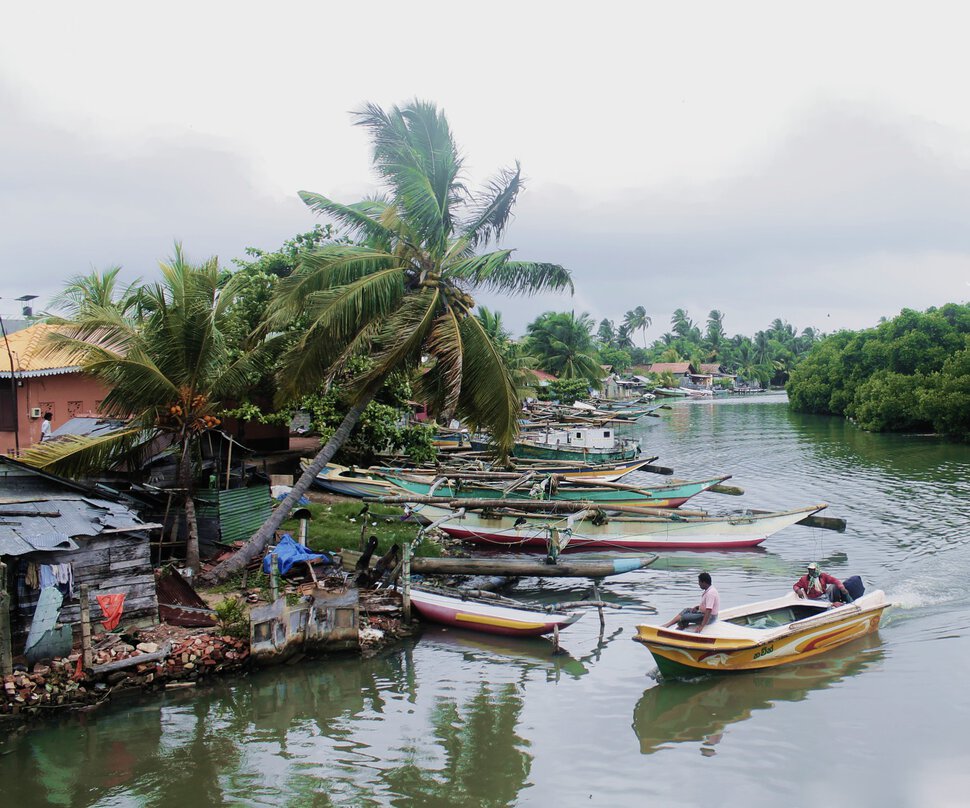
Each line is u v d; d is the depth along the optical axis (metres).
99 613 15.02
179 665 14.77
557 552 21.09
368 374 19.20
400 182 18.70
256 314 28.22
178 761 12.04
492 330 64.31
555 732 13.00
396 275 18.86
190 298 17.92
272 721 13.41
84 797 11.02
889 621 17.88
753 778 11.37
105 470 19.16
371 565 20.80
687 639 14.67
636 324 159.25
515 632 17.48
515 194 19.83
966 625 17.33
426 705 14.12
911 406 60.25
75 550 14.25
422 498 23.91
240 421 33.53
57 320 18.25
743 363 159.75
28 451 17.16
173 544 19.55
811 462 45.38
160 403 18.47
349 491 29.48
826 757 11.91
